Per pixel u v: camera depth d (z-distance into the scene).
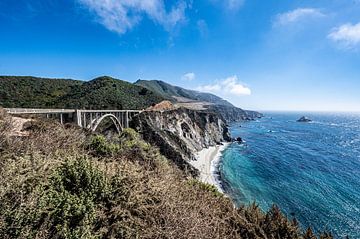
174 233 5.46
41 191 4.91
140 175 7.46
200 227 6.05
